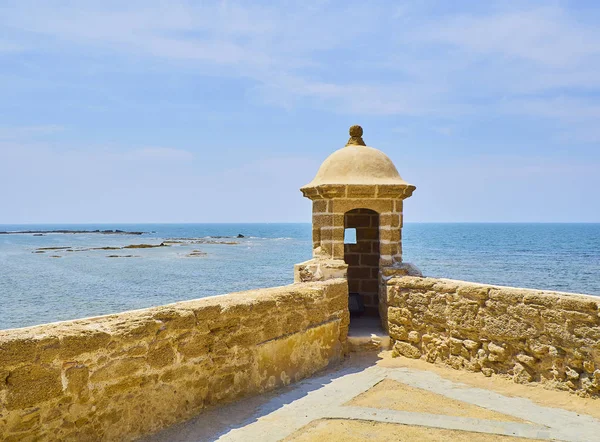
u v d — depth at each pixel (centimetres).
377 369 692
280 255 5359
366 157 845
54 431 405
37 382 393
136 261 4594
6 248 7031
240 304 572
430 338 714
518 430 477
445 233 12838
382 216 822
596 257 4719
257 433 478
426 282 719
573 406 530
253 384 588
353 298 979
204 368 534
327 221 815
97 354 436
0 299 2288
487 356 640
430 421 502
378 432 479
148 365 477
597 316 527
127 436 459
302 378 656
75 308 2038
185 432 482
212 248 6925
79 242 9162
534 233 12162
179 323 507
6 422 376
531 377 594
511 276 3200
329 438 465
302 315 659
